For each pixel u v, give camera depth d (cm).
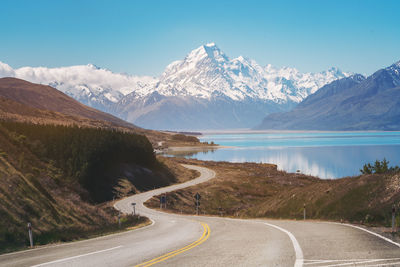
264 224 2561
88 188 8019
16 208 2166
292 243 1476
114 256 1317
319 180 10756
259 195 8819
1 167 2620
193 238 1842
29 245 1803
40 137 8875
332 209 2902
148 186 10131
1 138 4925
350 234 1677
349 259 1130
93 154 8950
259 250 1341
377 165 4416
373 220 2353
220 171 13062
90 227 2683
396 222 2014
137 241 1780
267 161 19462
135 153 11406
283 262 1116
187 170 13400
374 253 1205
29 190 2562
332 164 18175
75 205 3206
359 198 2761
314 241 1508
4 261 1320
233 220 3484
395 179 2720
